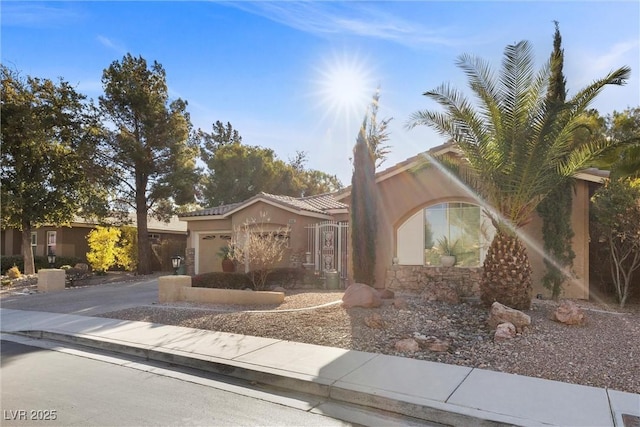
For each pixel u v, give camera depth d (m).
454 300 10.27
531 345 7.14
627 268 11.98
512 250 9.46
